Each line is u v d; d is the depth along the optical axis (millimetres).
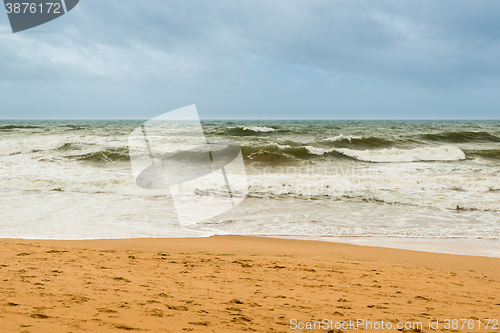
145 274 4332
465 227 8312
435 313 3410
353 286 4309
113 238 6965
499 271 5539
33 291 3229
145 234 7336
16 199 10219
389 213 9500
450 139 29547
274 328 2736
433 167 17109
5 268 4164
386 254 6367
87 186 11641
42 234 7070
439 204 10336
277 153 19297
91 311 2760
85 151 19688
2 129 35062
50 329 2295
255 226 8219
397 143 25969
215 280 4242
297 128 41750
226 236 7398
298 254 6172
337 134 32875
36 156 17984
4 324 2314
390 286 4391
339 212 9547
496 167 17125
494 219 9008
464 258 6219
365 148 24438
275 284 4215
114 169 15047
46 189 11570
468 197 11078
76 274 4086
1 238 6508
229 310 3100
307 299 3652
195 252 6066
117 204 9828
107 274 4195
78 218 8391
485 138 29375
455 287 4492
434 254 6441
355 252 6445
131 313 2791
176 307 3049
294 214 9297
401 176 14422
